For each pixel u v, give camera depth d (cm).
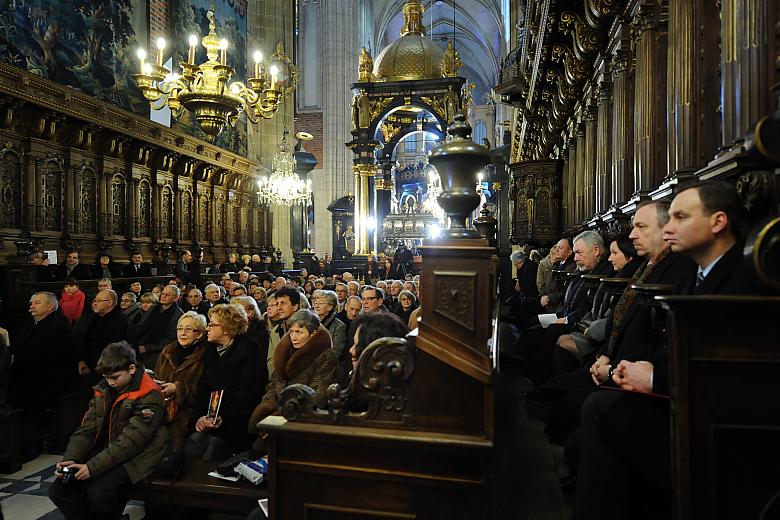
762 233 139
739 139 252
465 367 182
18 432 475
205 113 768
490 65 4803
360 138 2039
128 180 1299
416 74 2003
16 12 977
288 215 2081
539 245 1203
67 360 535
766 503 148
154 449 316
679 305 151
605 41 699
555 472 295
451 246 189
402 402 192
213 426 346
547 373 458
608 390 205
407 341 193
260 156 1973
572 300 540
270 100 870
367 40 3638
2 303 788
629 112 607
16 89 941
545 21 753
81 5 1130
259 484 284
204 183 1623
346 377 431
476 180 201
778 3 257
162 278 1162
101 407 327
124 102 1261
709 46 382
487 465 183
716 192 192
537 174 1185
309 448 199
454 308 189
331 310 518
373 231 2088
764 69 259
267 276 1399
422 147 4759
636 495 197
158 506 333
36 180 1039
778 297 144
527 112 1264
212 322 374
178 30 1470
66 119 1080
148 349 638
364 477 193
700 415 151
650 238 283
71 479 299
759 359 149
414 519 189
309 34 3238
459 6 4103
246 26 1834
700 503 150
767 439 148
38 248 1035
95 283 930
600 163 722
